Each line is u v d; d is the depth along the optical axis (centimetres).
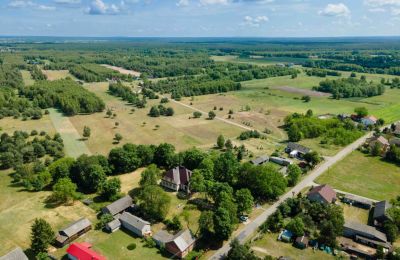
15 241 8969
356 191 12069
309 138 18000
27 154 14400
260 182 11312
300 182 12712
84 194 11600
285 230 9462
